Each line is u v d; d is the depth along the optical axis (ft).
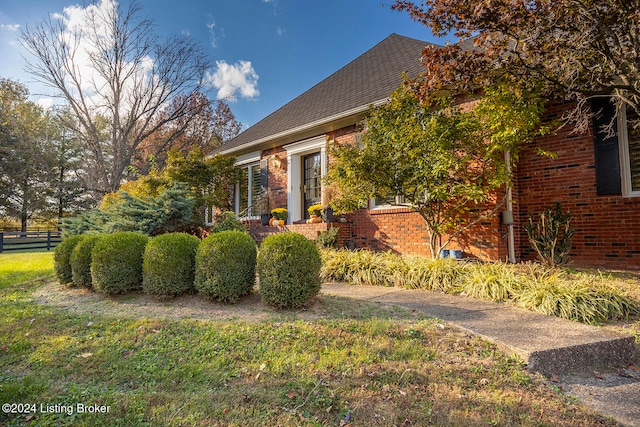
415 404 7.67
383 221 27.91
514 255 22.21
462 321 12.46
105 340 11.09
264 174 39.09
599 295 13.56
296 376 8.72
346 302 15.14
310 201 35.35
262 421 7.00
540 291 14.05
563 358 9.75
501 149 19.33
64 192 88.58
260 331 11.45
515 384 8.69
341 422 7.01
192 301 15.17
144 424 6.89
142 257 16.52
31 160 84.33
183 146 85.40
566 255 19.06
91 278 17.04
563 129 21.70
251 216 39.86
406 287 18.13
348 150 22.09
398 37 41.37
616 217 20.01
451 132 19.12
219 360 9.58
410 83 19.10
